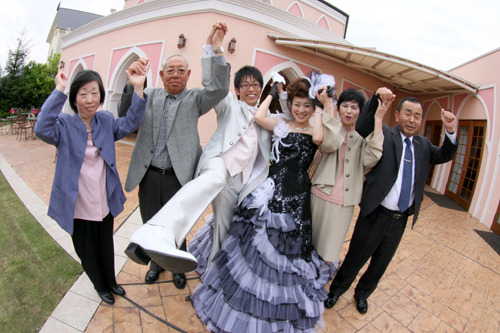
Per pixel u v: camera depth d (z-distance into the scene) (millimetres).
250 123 2111
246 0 7109
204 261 2570
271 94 2287
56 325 1979
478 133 7016
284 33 7809
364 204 2277
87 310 2131
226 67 1897
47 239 3139
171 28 7734
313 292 2037
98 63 10672
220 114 2195
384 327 2432
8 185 4898
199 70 7266
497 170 6051
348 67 8828
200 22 7180
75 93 1787
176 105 2084
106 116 1971
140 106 1912
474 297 3121
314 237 2266
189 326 2115
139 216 3857
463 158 7562
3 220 3592
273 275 1890
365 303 2578
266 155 2174
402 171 2248
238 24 7207
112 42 9875
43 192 4609
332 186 2148
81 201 1883
